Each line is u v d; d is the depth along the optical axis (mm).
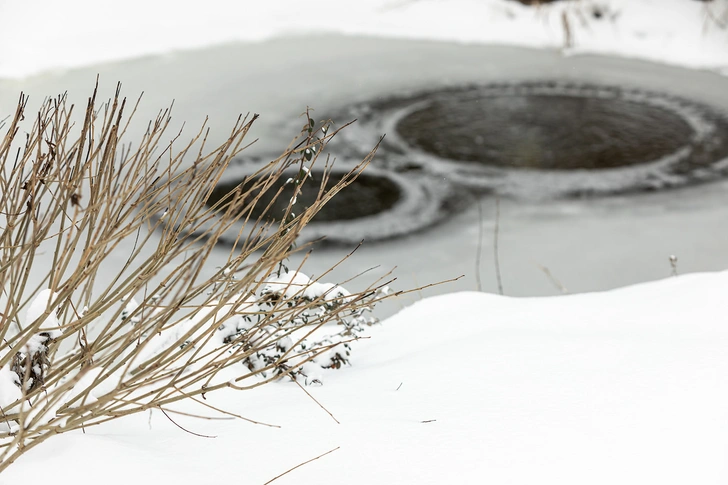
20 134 8141
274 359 3102
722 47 16359
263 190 2217
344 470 1979
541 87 14031
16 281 2068
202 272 6262
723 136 11211
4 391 2055
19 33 16312
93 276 2219
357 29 18500
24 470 1887
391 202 8867
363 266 7250
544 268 6605
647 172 9836
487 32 18266
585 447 2051
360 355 3443
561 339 2857
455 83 14297
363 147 10734
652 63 15906
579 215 8516
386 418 2293
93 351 2041
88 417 1874
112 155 2100
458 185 9422
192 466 2010
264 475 1964
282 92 13391
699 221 8266
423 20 18953
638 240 7832
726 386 2322
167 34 17406
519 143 10938
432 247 7715
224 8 19484
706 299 3283
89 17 17672
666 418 2170
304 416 2340
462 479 1925
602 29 17797
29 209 2023
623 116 12219
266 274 2061
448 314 3783
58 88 13289
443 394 2451
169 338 3027
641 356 2604
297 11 19766
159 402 1903
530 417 2227
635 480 1903
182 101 12617
